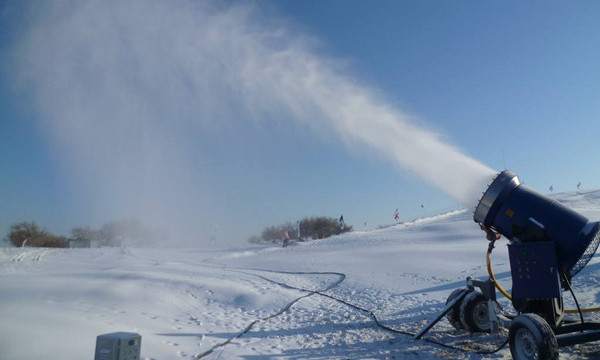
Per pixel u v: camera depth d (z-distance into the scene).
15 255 25.34
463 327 9.20
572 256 7.18
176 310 10.84
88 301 10.70
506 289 13.08
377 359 7.43
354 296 13.58
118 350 5.23
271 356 7.57
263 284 14.70
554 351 6.18
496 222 7.95
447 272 16.84
